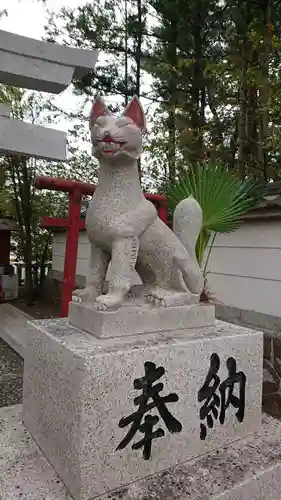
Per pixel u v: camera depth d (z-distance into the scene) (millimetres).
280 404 3088
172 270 1833
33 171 8336
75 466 1366
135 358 1455
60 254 8570
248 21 6246
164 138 7320
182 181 3010
